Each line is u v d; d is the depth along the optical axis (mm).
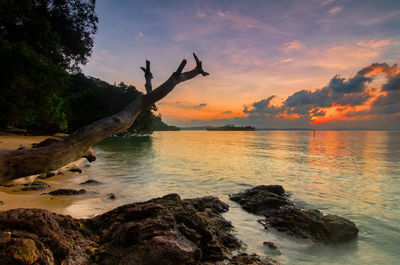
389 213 8648
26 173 2389
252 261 4363
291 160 25453
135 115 3230
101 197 9250
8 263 2719
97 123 2859
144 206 4883
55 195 8859
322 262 5031
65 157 2600
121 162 20172
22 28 27828
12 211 3484
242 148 42375
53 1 35812
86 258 3617
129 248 3854
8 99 20375
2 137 25953
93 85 79062
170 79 3424
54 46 29703
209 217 6570
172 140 68688
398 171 18859
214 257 4484
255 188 10320
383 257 5332
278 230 6363
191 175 15250
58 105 31000
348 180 15055
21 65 18547
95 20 40188
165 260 3602
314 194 11289
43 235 3387
